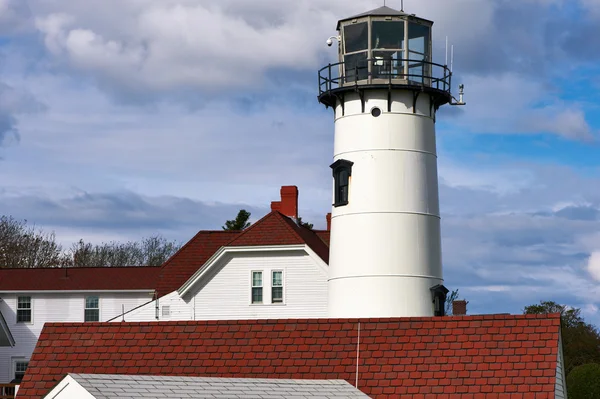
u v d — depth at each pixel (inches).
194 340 2407.7
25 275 5068.9
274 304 4168.3
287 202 4640.8
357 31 3353.8
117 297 4960.6
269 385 2076.8
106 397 1811.0
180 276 4680.1
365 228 3302.2
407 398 2188.7
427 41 3390.7
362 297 3284.9
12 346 4881.9
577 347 6018.7
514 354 2190.0
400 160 3316.9
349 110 3368.6
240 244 4200.3
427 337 2278.5
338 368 2278.5
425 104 3373.5
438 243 3378.4
